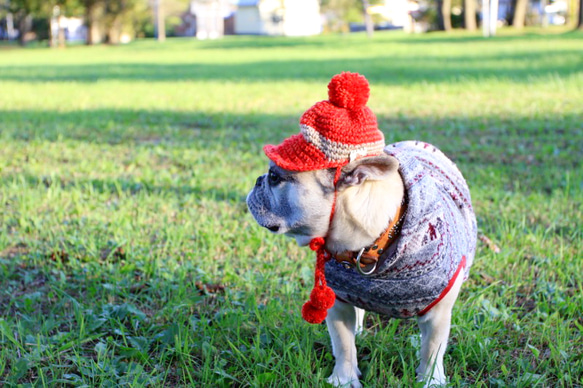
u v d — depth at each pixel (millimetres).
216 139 8961
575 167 7086
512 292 4137
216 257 4746
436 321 2973
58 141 8773
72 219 5543
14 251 4891
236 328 3629
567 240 5027
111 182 6684
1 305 4035
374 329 3779
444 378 3121
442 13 43000
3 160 7598
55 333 3697
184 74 19375
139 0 46500
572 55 20016
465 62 19516
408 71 17656
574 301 3961
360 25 58000
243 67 21797
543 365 3324
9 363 3352
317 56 26344
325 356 3387
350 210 2697
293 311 3791
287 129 9594
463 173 6805
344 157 2646
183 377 3217
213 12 62625
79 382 3162
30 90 15312
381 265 2785
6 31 59344
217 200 6094
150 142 8750
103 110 11750
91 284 4250
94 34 48594
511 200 5848
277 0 62031
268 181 2828
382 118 10273
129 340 3568
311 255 4723
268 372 3189
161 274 4348
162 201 5984
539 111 10430
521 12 42688
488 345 3414
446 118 10125
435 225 2775
